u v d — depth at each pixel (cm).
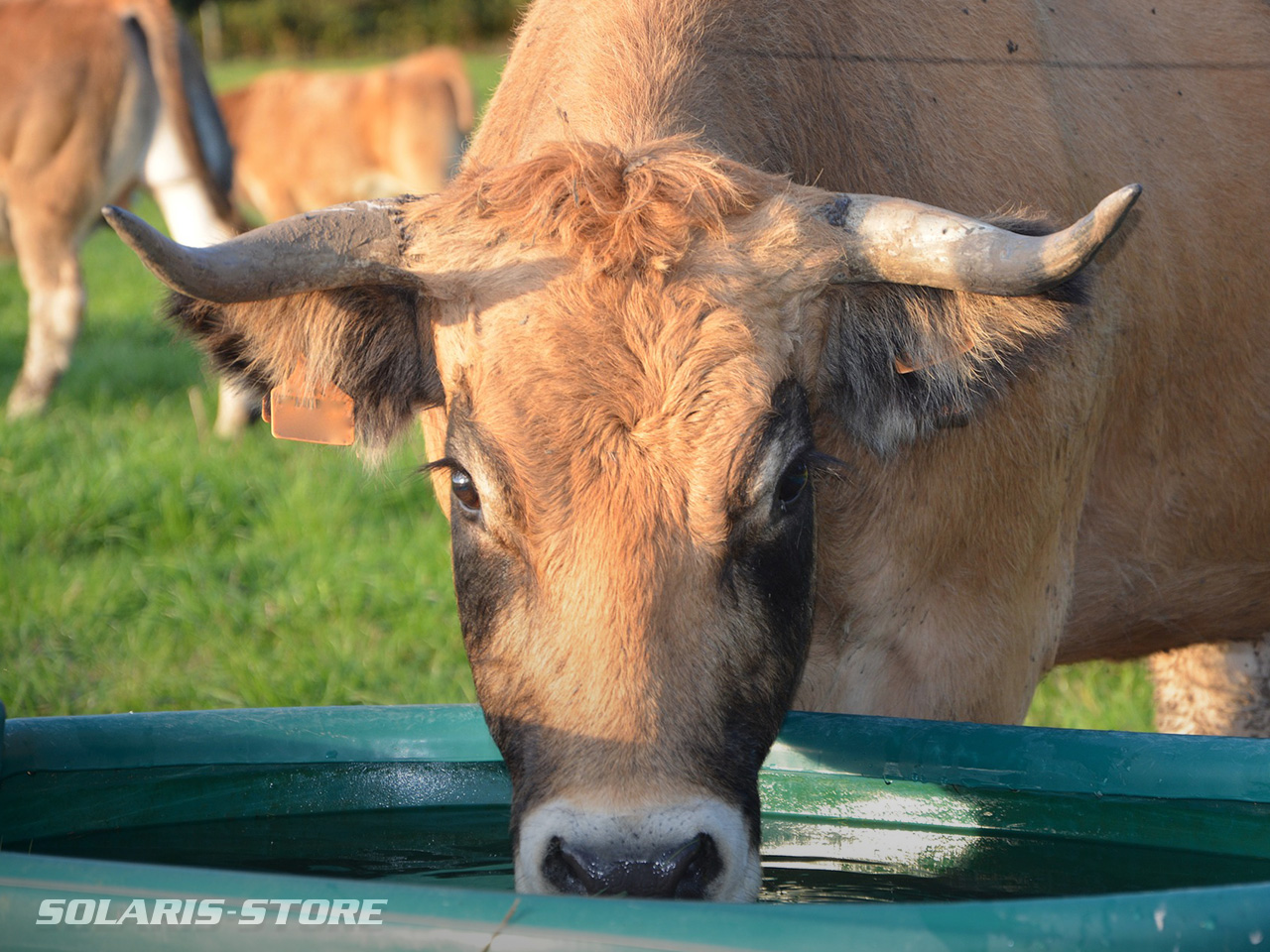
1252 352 622
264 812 481
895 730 465
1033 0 584
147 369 1633
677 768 367
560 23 519
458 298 418
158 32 1669
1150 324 582
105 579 962
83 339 1839
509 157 498
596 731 368
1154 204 587
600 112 474
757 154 490
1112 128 589
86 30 1636
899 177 527
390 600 933
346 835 477
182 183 1722
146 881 311
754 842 383
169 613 912
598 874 350
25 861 320
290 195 2542
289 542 1047
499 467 392
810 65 518
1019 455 525
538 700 379
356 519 1109
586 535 382
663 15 496
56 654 854
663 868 351
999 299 429
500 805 489
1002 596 538
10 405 1514
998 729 458
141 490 1112
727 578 390
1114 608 633
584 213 414
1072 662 682
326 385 454
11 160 1616
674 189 419
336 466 1204
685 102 478
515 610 392
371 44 7700
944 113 540
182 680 810
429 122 2441
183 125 1686
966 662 535
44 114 1612
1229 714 727
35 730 454
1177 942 289
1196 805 438
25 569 968
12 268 2638
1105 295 548
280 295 422
